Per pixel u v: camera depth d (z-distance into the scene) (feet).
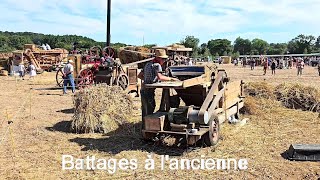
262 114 34.65
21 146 24.62
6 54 117.19
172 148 23.85
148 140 24.82
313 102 37.78
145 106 24.85
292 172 19.03
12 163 21.01
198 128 23.59
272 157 21.65
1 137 27.12
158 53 26.23
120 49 68.74
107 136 27.43
